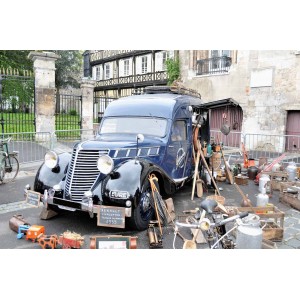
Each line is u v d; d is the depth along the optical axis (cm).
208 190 745
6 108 2131
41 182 505
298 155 1138
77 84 3528
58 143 1464
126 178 450
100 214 434
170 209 530
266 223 468
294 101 1423
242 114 1650
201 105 736
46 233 473
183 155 654
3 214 557
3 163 773
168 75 2033
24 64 2659
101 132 627
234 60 1647
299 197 627
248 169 873
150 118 609
